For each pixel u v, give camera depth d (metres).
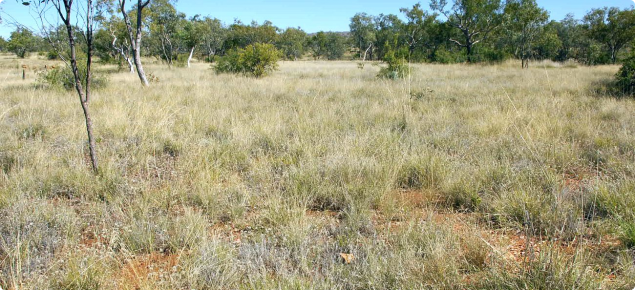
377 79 16.42
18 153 5.34
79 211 3.93
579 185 4.28
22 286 2.50
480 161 4.91
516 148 5.49
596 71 19.92
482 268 2.79
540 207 3.57
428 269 2.68
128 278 2.80
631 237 2.96
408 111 8.02
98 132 6.73
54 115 8.16
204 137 6.47
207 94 10.87
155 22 29.95
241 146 5.86
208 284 2.66
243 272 2.80
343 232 3.38
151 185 4.55
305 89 12.80
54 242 3.18
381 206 3.92
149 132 6.57
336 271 2.75
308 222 3.52
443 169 4.61
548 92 11.01
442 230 3.21
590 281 2.36
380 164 4.79
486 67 26.25
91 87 12.41
